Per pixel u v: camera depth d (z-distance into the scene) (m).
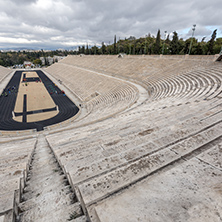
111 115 16.30
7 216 2.12
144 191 2.03
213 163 2.51
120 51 94.31
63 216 2.20
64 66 85.44
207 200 1.82
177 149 3.06
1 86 53.81
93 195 2.01
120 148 3.76
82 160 3.36
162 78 28.58
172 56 36.12
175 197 1.90
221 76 18.20
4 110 31.08
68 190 2.95
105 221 1.61
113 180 2.25
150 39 84.19
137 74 37.12
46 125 24.75
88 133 7.75
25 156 5.75
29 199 2.92
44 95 42.38
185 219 1.58
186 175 2.28
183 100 13.11
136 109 14.60
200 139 3.42
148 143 3.63
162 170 2.53
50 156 5.81
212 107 6.81
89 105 32.09
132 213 1.69
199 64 26.91
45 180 3.70
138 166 2.56
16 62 166.00
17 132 20.03
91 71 56.03
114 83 36.91
